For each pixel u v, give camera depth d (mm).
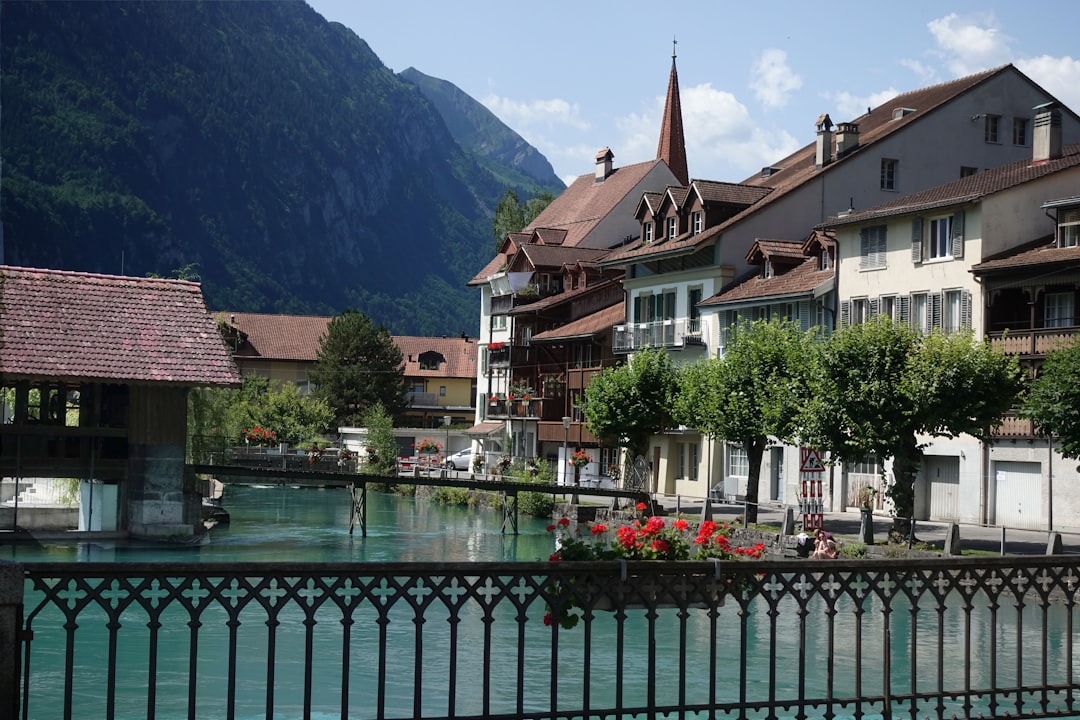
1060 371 32719
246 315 129125
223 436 59531
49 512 46188
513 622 26219
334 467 80188
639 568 10125
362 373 111438
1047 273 40500
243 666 21375
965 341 35625
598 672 20391
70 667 8852
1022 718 11336
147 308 45750
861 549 34406
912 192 59594
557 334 74750
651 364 52719
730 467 56812
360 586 9516
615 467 60719
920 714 16719
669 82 93188
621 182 87375
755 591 10508
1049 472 37375
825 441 36781
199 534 44625
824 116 60406
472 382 127500
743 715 10359
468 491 65812
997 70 59969
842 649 23078
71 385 48094
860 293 49031
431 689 19125
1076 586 11641
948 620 26594
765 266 56219
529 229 93938
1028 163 48125
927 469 45438
